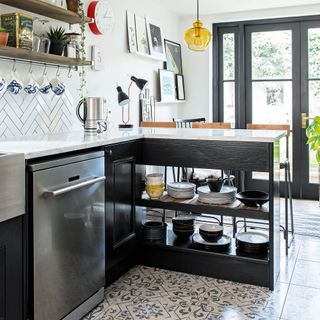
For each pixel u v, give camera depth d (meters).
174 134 2.73
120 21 3.99
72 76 3.24
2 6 2.53
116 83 3.95
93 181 2.13
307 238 3.51
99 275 2.28
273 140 2.42
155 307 2.24
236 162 2.54
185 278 2.65
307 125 5.18
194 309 2.22
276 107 5.31
